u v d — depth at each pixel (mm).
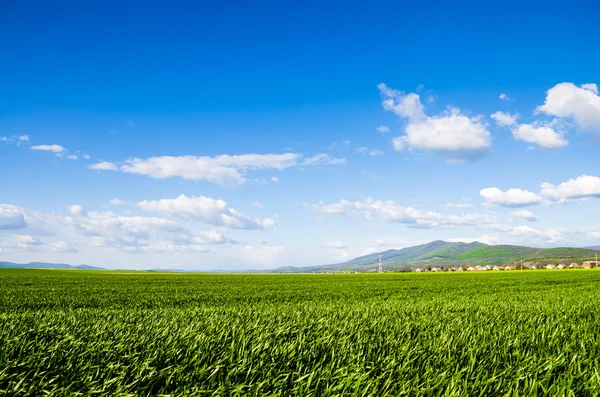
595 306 12312
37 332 6633
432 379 4070
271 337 6352
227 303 18047
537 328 7566
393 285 36656
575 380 4168
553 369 4539
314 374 4066
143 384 4137
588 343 6148
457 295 21719
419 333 6734
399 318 8984
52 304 17453
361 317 9359
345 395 3717
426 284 38062
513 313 10312
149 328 7094
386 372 4355
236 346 5496
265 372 4398
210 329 6949
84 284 38969
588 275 61562
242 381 4266
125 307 16016
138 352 5219
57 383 4051
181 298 21000
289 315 9789
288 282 47031
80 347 5477
